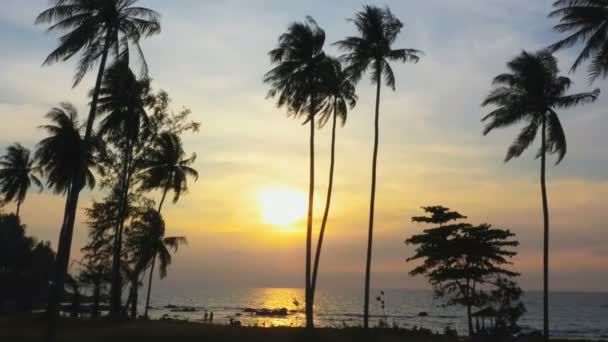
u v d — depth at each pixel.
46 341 28.08
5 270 77.44
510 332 36.44
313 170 38.62
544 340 35.38
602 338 72.06
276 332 37.03
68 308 83.56
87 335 34.25
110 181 47.69
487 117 38.53
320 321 99.88
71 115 44.34
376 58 39.22
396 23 39.31
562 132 37.00
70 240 29.77
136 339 32.62
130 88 43.75
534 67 36.88
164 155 53.81
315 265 37.69
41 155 45.47
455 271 39.53
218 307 163.75
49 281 80.38
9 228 79.06
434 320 112.81
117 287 46.62
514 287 39.41
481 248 38.88
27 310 72.25
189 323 45.25
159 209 54.59
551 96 36.97
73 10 29.58
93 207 49.78
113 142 46.16
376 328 39.22
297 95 38.25
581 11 28.94
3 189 64.88
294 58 38.44
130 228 51.38
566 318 128.62
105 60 30.45
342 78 39.25
